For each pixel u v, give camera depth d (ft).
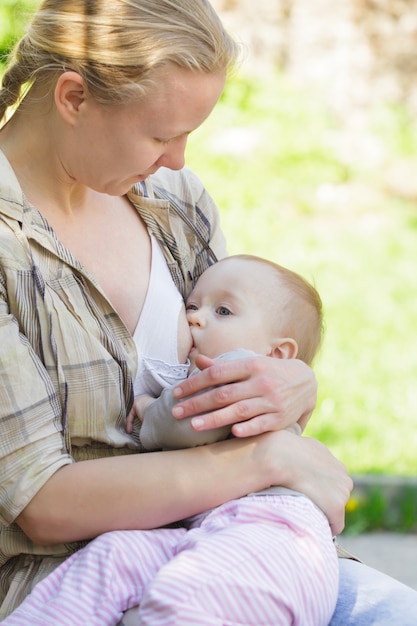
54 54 7.55
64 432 7.48
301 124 36.58
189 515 7.47
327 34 39.52
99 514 7.26
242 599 6.78
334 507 7.72
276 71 39.34
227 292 8.77
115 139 7.46
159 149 7.58
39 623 6.89
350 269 29.86
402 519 17.66
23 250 7.47
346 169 36.29
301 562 7.13
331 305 27.20
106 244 8.32
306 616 7.05
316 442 7.92
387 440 19.90
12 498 7.16
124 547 7.18
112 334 7.86
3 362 7.14
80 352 7.56
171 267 8.76
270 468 7.54
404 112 39.47
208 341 8.57
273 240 31.12
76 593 7.02
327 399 21.47
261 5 39.32
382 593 7.77
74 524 7.27
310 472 7.70
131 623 6.93
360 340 25.13
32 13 7.97
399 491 17.80
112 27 7.27
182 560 6.85
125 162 7.54
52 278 7.61
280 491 7.57
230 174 33.86
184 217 9.02
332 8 39.40
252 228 31.53
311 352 9.18
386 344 25.05
